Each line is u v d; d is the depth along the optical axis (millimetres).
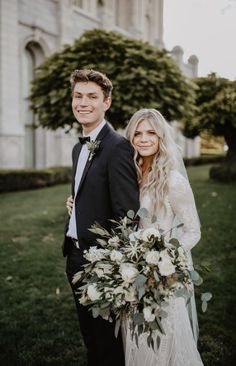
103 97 2248
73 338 3086
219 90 12383
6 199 10500
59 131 17656
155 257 1696
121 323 2176
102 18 21016
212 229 6473
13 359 2799
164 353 2020
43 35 16672
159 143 2201
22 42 15914
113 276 1789
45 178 13453
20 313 3543
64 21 17531
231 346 2908
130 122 2252
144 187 2215
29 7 15914
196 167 22969
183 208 2098
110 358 2227
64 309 3625
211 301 3688
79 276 1909
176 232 2182
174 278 1747
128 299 1724
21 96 16453
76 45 7855
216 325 3229
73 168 2482
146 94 7125
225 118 12211
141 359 2053
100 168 2148
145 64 7520
